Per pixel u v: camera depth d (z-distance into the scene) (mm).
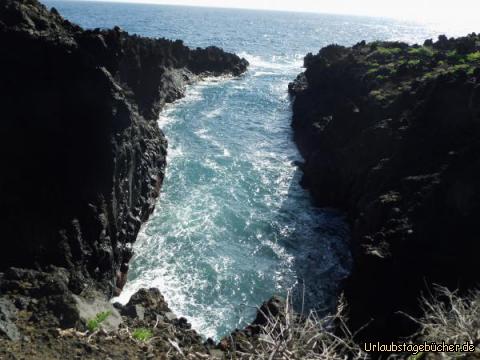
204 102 52250
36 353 6695
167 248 20953
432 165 19047
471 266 14688
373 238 17625
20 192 14914
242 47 113750
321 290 18844
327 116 38312
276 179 30359
